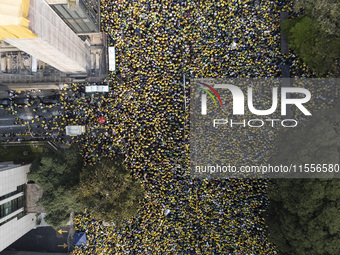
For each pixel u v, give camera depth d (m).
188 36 38.44
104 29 39.50
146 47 38.81
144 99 38.88
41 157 37.03
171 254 38.59
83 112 39.91
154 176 38.62
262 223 37.81
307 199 30.27
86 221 39.25
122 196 33.25
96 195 33.12
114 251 39.16
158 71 38.69
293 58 38.44
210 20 38.38
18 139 40.78
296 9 35.12
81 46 36.41
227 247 38.28
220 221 38.25
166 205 38.50
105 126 39.19
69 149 36.34
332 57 35.03
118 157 38.88
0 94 41.28
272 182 37.03
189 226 38.47
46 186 35.44
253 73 38.41
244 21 38.25
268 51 38.34
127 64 39.06
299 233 31.14
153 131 38.84
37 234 43.09
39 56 30.19
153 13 38.56
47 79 39.62
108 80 39.41
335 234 29.55
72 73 39.03
